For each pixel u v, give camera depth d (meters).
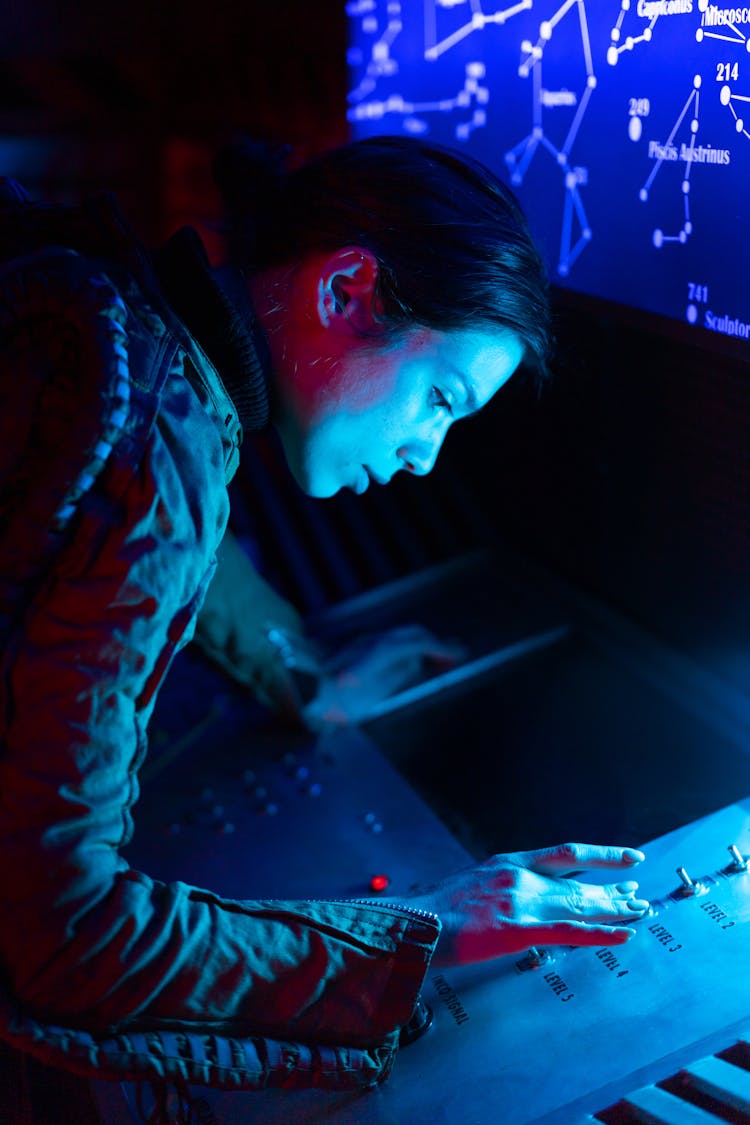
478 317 0.93
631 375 1.46
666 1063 0.93
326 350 0.97
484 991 1.05
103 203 0.91
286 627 1.63
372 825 1.37
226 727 1.57
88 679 0.79
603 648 1.62
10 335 0.83
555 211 1.45
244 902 0.92
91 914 0.82
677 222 1.24
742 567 1.38
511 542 1.88
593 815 1.35
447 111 1.63
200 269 0.92
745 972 1.01
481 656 1.63
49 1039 0.82
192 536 0.83
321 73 1.99
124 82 2.46
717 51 1.10
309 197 0.96
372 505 2.01
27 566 0.80
